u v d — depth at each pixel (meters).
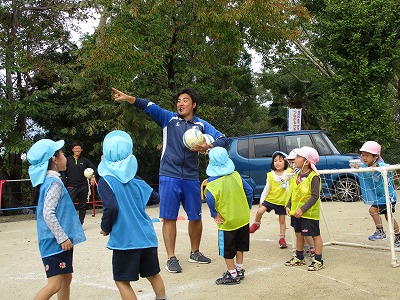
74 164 9.17
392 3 15.32
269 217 9.45
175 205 5.58
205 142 5.39
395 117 24.17
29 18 16.09
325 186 11.20
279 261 5.71
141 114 13.66
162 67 15.02
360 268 5.19
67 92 14.80
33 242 8.05
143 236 3.67
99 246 7.14
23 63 14.25
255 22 13.89
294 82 25.09
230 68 21.69
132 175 3.80
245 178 12.23
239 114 26.55
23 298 4.73
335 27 15.71
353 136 15.73
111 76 13.41
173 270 5.36
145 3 13.72
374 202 6.57
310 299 4.23
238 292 4.51
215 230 8.18
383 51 15.61
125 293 3.65
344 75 16.06
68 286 3.94
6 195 15.04
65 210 3.75
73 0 16.22
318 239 5.21
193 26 14.24
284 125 25.34
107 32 13.30
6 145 13.77
